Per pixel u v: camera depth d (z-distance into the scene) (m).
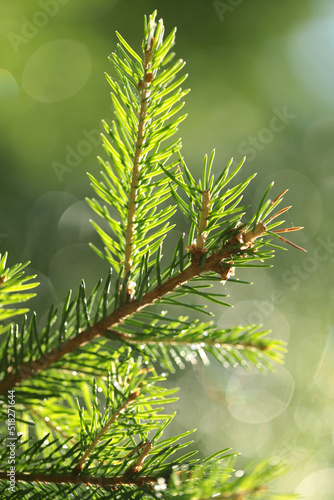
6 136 1.38
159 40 0.70
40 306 1.30
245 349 0.71
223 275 0.69
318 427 1.38
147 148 0.71
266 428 1.41
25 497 0.69
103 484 0.69
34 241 1.36
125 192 0.72
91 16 1.41
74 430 0.73
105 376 0.71
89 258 1.41
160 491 0.67
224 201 0.69
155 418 0.71
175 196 0.70
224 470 0.68
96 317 0.70
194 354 0.72
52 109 1.41
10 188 1.37
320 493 1.27
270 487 0.64
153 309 1.38
